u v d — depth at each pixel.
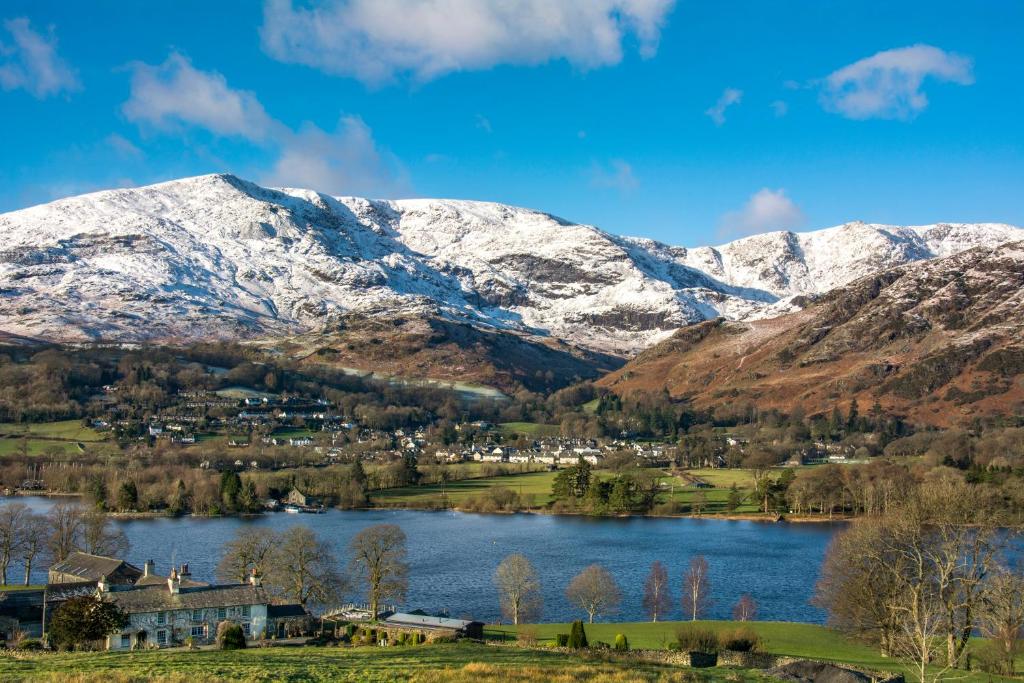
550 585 182.62
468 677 73.62
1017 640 105.94
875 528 119.00
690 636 112.94
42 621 127.75
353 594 171.12
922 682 87.31
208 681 70.44
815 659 96.50
